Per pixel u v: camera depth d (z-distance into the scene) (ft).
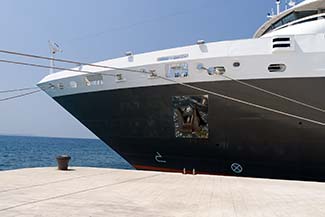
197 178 40.55
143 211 21.86
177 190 31.12
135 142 51.47
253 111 41.04
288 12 53.42
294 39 38.01
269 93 39.47
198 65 41.24
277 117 40.45
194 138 45.37
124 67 45.78
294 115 39.75
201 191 30.89
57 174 41.93
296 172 43.75
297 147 41.50
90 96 51.03
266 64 38.78
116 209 22.24
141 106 46.88
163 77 43.29
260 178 42.68
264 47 38.83
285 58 38.11
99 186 32.63
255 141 42.83
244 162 45.21
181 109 44.21
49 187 31.32
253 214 21.95
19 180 35.73
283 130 41.01
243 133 42.78
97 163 131.03
